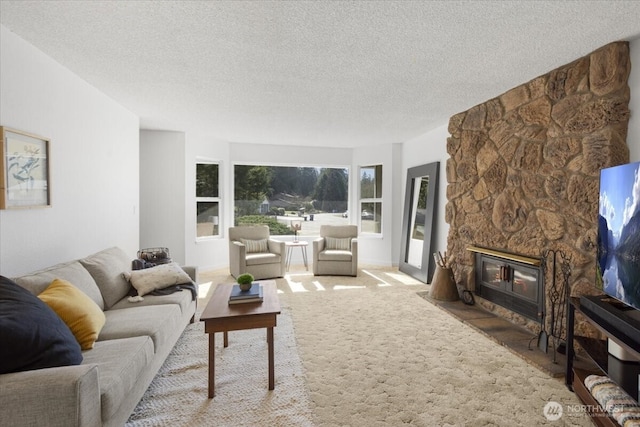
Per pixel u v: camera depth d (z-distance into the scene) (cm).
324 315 331
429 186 472
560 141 252
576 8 178
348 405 185
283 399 191
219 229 571
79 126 283
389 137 531
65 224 264
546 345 242
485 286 343
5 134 201
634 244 165
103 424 133
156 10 184
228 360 238
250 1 175
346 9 182
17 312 133
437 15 187
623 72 213
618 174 180
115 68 264
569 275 230
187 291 279
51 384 114
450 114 393
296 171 625
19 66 214
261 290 241
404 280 481
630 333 154
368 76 278
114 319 210
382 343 266
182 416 175
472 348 258
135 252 401
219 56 242
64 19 193
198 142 523
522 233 290
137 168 406
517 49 227
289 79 286
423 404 186
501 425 170
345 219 644
